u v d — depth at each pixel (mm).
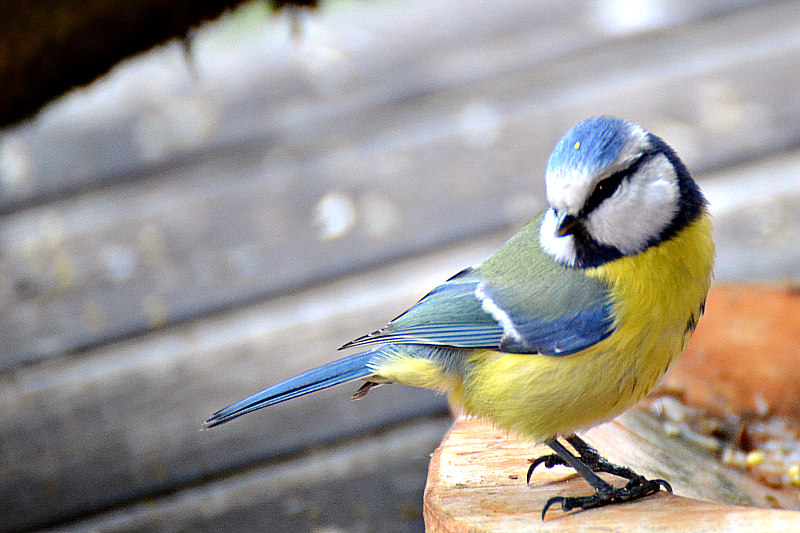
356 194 10773
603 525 3832
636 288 4445
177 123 12508
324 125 12102
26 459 8117
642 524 3803
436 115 11867
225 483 7832
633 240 4484
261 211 10727
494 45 13039
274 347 8781
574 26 13180
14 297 9867
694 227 4594
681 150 10320
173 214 10844
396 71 12930
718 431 5469
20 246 10648
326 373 5141
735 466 5211
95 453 8156
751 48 11758
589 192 4422
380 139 11594
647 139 4578
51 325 9430
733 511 3834
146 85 13422
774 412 5527
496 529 3861
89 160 12031
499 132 11289
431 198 10562
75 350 9055
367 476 7730
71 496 7809
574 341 4500
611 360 4496
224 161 11695
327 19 14141
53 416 8438
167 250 10297
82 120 12867
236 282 9711
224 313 9312
